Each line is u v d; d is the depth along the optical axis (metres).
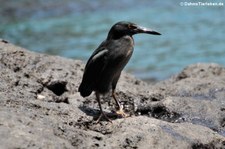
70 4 43.59
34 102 11.58
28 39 33.75
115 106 13.91
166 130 10.98
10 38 34.19
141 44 31.53
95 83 12.12
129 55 12.14
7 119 9.58
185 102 13.72
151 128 10.91
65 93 14.09
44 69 14.51
